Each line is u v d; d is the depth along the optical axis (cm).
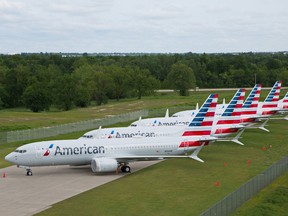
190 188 7012
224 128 10106
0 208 6075
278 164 7750
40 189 7088
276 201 6191
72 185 7325
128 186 7181
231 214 5616
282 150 10412
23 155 7925
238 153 10000
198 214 5700
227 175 7912
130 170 8438
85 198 6512
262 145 11012
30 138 12469
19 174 8219
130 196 6581
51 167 8844
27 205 6206
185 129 8981
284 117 16200
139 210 5897
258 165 8750
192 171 8238
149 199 6406
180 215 5669
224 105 14325
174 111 18862
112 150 8375
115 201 6328
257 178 6681
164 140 8775
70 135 13075
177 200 6344
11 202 6362
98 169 7981
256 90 12094
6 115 18450
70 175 8100
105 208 6003
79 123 14188
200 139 8931
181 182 7412
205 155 9762
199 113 8975
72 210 5947
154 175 7956
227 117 10206
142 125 11500
